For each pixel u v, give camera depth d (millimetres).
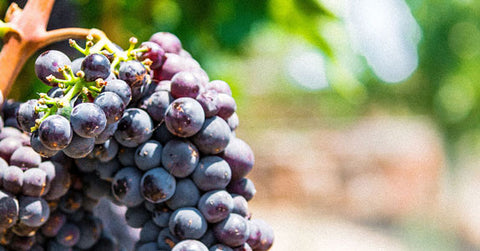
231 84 964
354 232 4344
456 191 5039
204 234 433
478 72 4039
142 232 450
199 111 425
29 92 606
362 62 3395
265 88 4953
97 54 405
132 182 434
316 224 4391
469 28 3871
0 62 441
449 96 4312
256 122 5156
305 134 5312
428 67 4164
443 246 4258
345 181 5184
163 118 431
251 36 846
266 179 4973
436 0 3836
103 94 404
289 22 862
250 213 454
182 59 447
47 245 459
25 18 447
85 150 402
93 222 472
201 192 436
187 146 429
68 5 580
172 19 827
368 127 5445
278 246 3494
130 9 786
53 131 389
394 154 5332
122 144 433
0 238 442
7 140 436
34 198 430
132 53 425
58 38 450
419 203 5250
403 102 4609
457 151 4766
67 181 441
